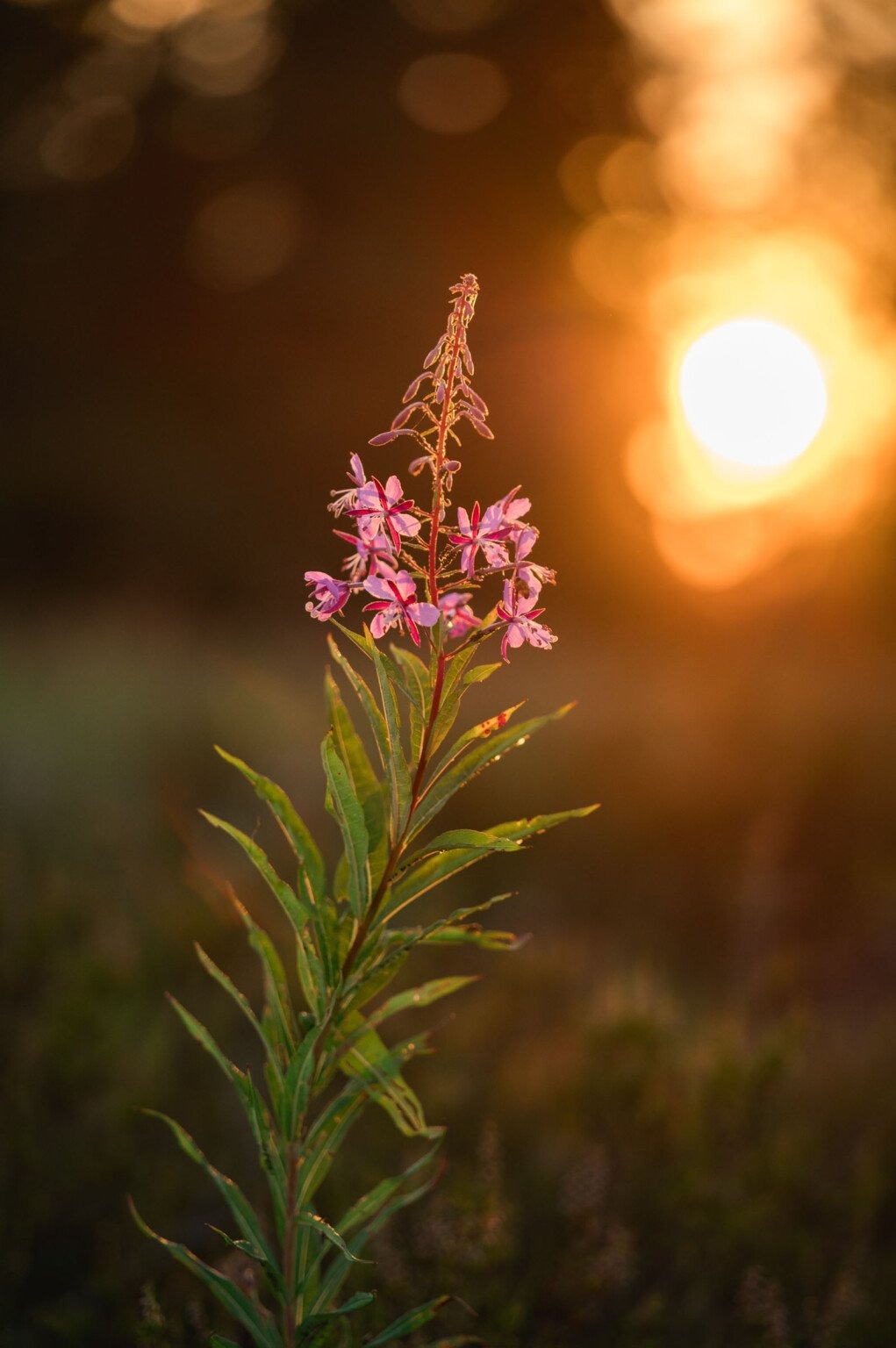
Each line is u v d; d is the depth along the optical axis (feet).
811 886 21.72
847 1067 15.19
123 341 80.64
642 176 77.82
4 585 57.88
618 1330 10.50
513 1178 12.51
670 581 57.93
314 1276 7.53
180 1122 12.81
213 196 82.12
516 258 78.23
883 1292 10.98
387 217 79.82
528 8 76.79
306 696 32.40
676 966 19.51
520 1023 16.26
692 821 24.23
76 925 17.17
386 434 6.45
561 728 30.42
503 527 6.48
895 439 46.19
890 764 26.84
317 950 7.05
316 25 81.25
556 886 22.31
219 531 64.13
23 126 80.89
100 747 26.08
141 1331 8.85
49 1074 13.01
